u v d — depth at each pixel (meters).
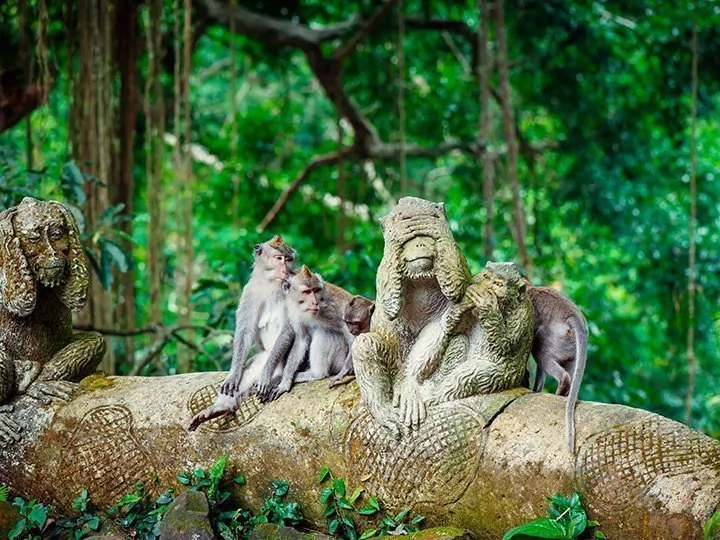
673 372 16.08
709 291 15.61
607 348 13.77
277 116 18.47
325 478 6.43
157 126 11.48
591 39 15.64
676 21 15.18
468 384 6.25
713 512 5.39
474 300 6.24
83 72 11.12
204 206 17.42
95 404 7.12
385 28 15.37
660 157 16.56
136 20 12.19
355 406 6.42
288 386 6.77
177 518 6.24
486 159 13.29
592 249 16.69
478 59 15.43
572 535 5.60
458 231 16.27
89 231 10.86
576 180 16.11
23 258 6.99
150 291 11.34
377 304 6.48
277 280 7.08
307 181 18.05
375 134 16.47
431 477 6.12
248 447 6.67
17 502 6.95
